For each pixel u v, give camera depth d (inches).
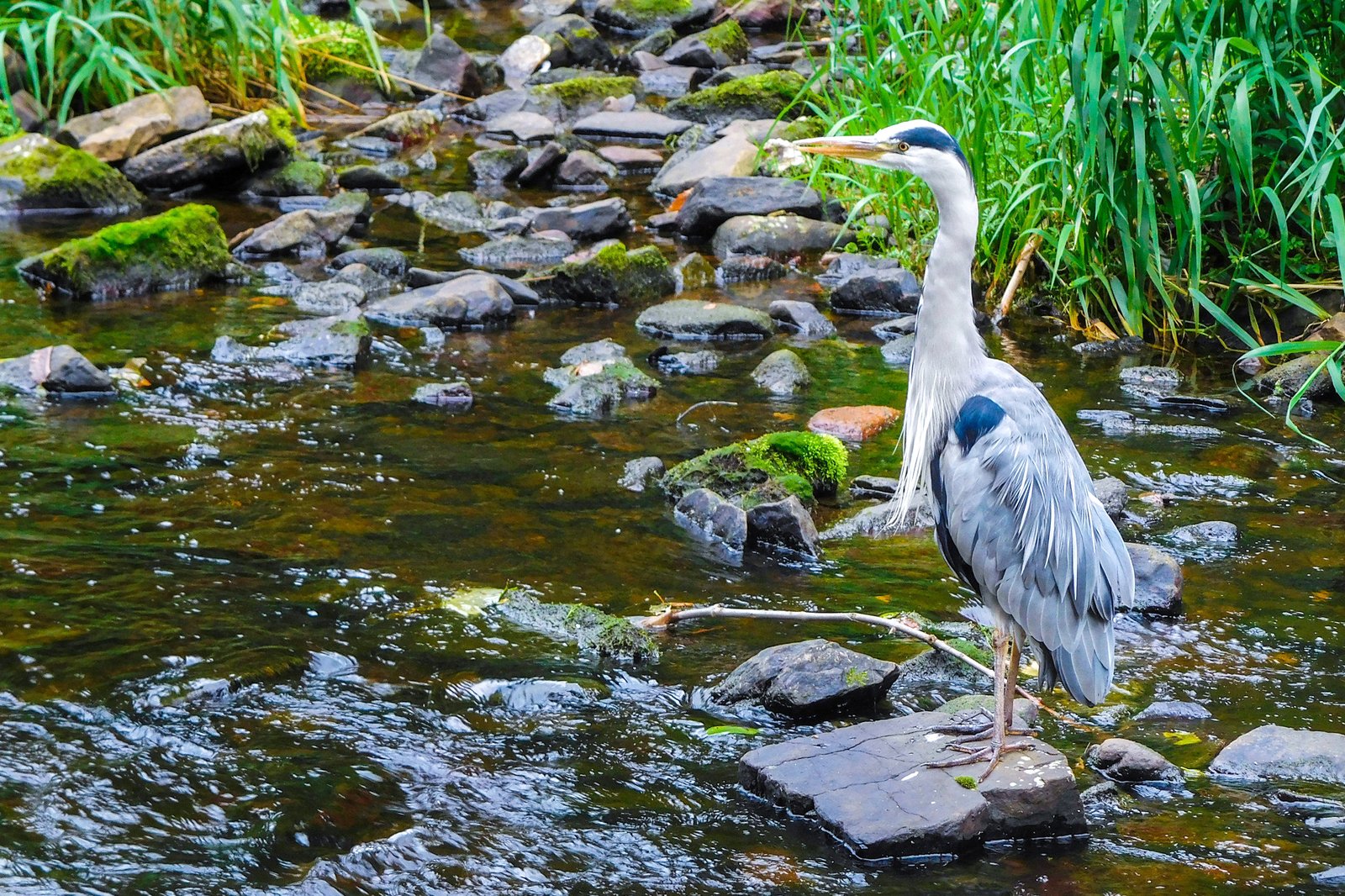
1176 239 476.7
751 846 217.5
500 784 230.8
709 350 454.0
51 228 546.3
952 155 236.2
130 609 277.3
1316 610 296.4
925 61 518.0
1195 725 254.7
